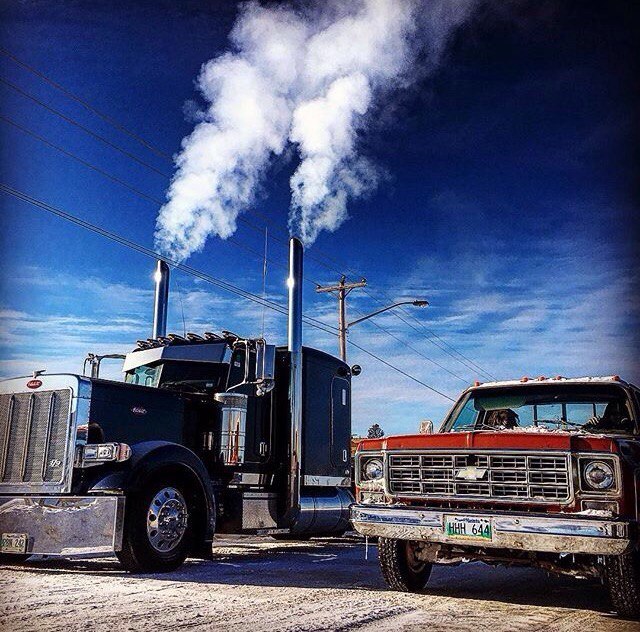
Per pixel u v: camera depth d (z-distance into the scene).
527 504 5.69
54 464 8.02
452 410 7.91
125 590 6.65
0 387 8.57
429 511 5.88
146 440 9.02
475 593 6.76
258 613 5.61
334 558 9.76
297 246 11.55
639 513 5.46
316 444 11.46
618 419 7.05
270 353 9.96
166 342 10.76
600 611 5.91
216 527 9.72
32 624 5.18
